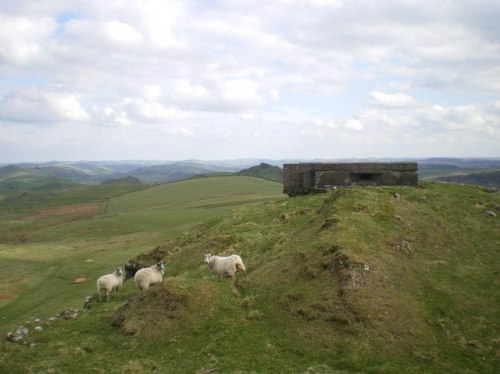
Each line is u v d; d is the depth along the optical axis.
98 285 23.86
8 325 29.48
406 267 20.61
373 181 38.50
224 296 19.00
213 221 39.62
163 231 66.12
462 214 31.14
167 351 15.59
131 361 15.04
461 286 20.25
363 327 15.70
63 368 14.95
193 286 19.14
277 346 15.45
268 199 91.69
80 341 17.09
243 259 25.64
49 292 38.44
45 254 57.00
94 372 14.53
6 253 58.59
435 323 16.72
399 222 25.58
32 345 17.09
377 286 17.92
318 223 26.47
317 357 14.66
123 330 17.31
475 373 14.02
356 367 13.95
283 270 20.61
